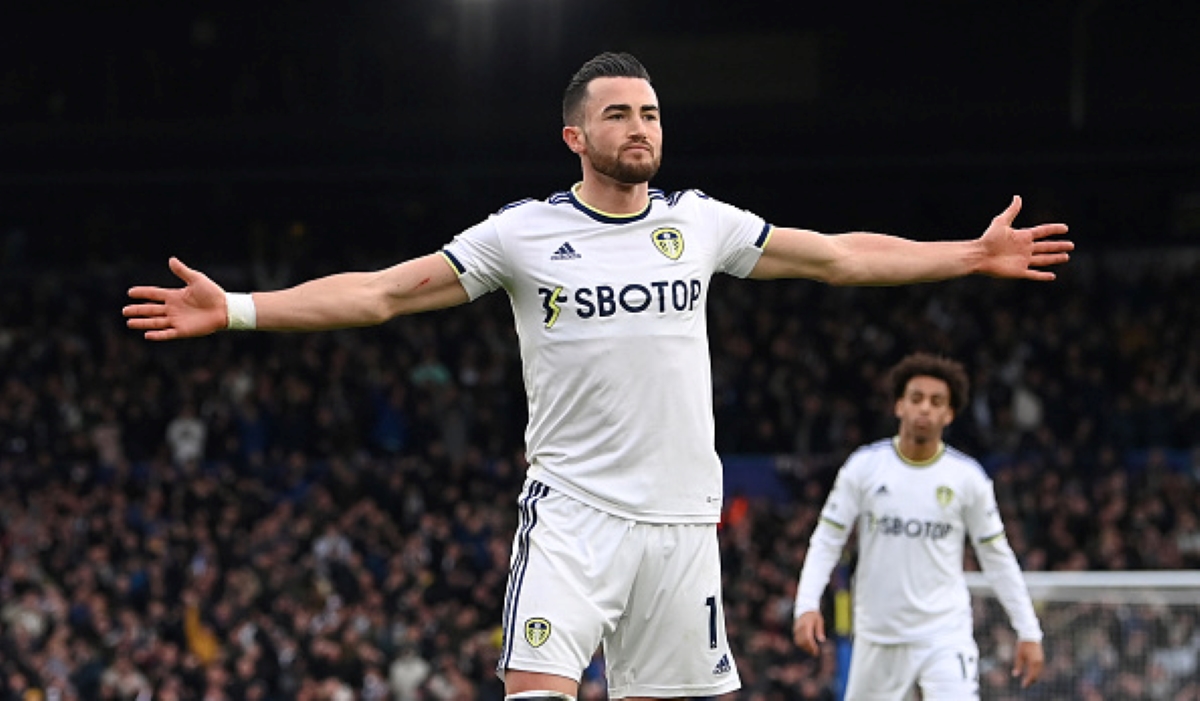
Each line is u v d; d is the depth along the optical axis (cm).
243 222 10525
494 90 9925
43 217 10575
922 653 2838
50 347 8869
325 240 10406
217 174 10150
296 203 10588
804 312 8944
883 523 2869
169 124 9988
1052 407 7931
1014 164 10012
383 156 10062
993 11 9775
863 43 9862
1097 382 7988
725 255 1742
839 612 3744
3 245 10362
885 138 10000
